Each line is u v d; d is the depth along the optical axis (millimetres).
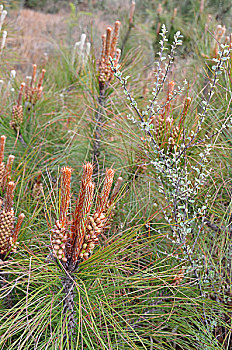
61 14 4164
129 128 940
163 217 953
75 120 1168
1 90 1246
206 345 845
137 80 1110
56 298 773
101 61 1023
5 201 782
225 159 957
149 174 994
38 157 1100
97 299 775
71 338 777
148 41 2018
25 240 854
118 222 975
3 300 842
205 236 939
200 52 1193
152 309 876
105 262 776
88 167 715
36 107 1124
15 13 2814
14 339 859
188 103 889
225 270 906
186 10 2336
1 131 1075
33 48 2799
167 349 875
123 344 818
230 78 943
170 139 895
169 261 911
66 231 747
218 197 969
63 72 1420
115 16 2066
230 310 857
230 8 1879
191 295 889
